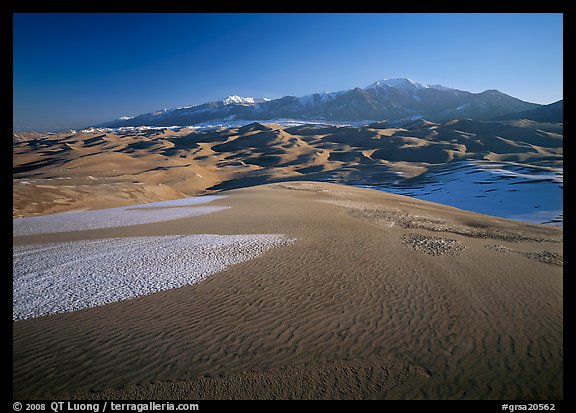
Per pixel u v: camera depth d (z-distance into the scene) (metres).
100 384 6.84
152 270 13.18
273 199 34.66
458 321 9.40
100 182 68.38
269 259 14.52
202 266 13.65
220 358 7.66
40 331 8.67
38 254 15.54
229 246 16.58
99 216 27.09
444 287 11.74
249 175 120.38
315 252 15.60
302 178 110.69
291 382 6.99
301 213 26.30
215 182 114.81
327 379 7.09
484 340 8.49
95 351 7.86
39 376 7.01
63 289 11.30
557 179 68.38
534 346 8.23
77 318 9.36
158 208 31.22
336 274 12.84
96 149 178.50
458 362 7.66
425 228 22.45
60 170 105.12
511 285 12.04
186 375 7.12
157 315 9.57
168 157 148.00
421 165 114.69
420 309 10.08
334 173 112.88
